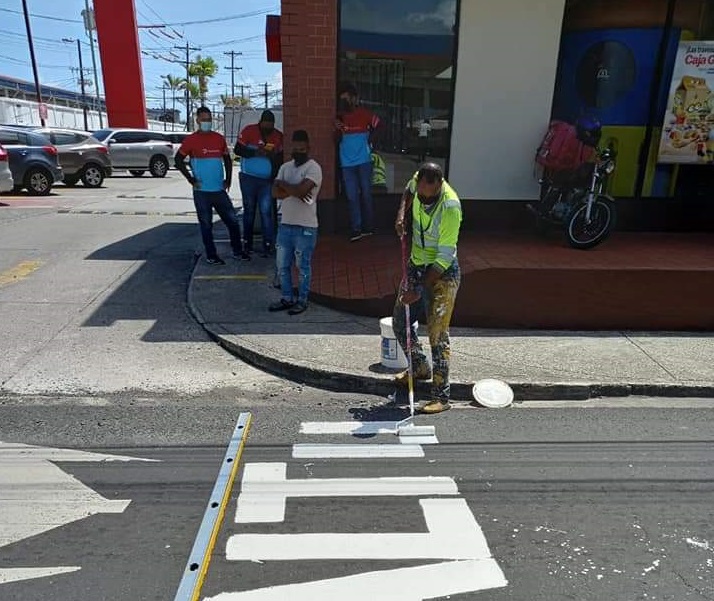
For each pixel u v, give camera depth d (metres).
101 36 29.89
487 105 7.58
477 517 3.03
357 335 5.58
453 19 7.36
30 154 15.38
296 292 6.43
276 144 7.77
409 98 7.61
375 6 7.30
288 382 4.82
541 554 2.74
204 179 7.51
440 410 4.32
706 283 5.89
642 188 8.16
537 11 7.26
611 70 7.77
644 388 4.69
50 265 8.00
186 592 2.45
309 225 5.85
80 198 15.30
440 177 3.93
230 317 6.00
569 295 5.92
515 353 5.33
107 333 5.67
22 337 5.50
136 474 3.37
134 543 2.76
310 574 2.57
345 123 7.21
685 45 7.49
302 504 3.11
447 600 2.43
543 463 3.60
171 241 9.65
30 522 2.91
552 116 7.80
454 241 3.99
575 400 4.64
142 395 4.46
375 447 3.76
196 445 3.73
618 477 3.45
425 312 4.52
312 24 7.17
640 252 6.69
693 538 2.89
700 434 4.04
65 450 3.63
